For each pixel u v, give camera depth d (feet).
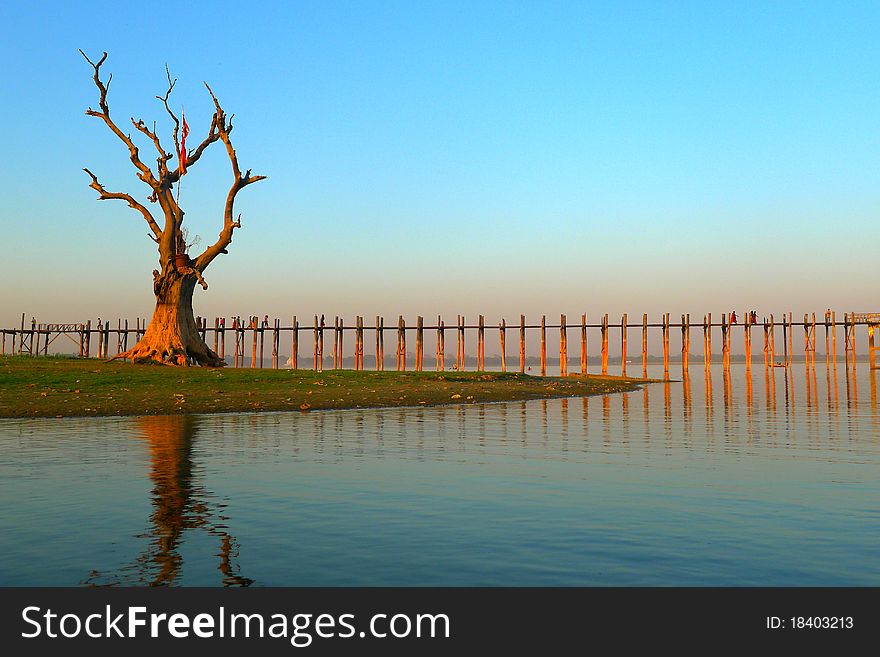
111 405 115.14
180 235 203.21
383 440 76.89
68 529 37.09
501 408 125.70
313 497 45.52
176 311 199.11
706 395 172.24
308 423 95.35
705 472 55.98
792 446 72.95
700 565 31.37
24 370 159.84
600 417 107.96
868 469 57.52
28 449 67.82
